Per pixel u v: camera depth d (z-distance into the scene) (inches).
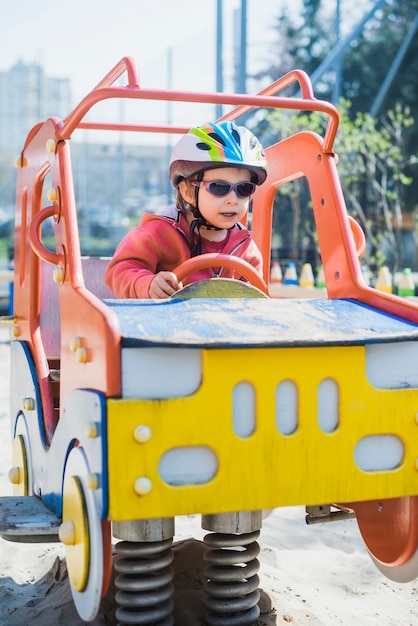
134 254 81.1
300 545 96.5
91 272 102.1
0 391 203.8
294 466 58.3
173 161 81.4
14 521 64.1
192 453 56.0
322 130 332.8
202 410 55.8
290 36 444.1
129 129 99.7
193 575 74.7
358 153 356.5
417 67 490.3
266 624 69.3
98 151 517.3
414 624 74.7
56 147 72.1
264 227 96.0
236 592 65.3
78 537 58.3
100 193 523.5
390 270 364.8
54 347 93.4
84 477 57.6
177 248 83.5
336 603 78.7
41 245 70.6
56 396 86.7
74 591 60.8
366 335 60.5
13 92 611.5
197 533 96.0
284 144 87.7
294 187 358.0
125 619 62.2
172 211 85.8
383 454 61.3
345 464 59.7
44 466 72.6
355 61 494.6
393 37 493.0
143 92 66.3
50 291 93.9
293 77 80.3
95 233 530.0
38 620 70.7
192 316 60.7
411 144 483.8
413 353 62.5
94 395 55.2
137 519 56.6
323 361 59.5
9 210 664.4
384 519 71.9
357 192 387.9
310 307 66.9
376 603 79.7
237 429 57.5
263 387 57.7
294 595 78.2
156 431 54.4
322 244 77.7
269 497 57.5
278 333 59.0
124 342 54.5
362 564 89.7
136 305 62.2
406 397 61.6
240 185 79.5
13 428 92.0
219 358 56.4
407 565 68.8
